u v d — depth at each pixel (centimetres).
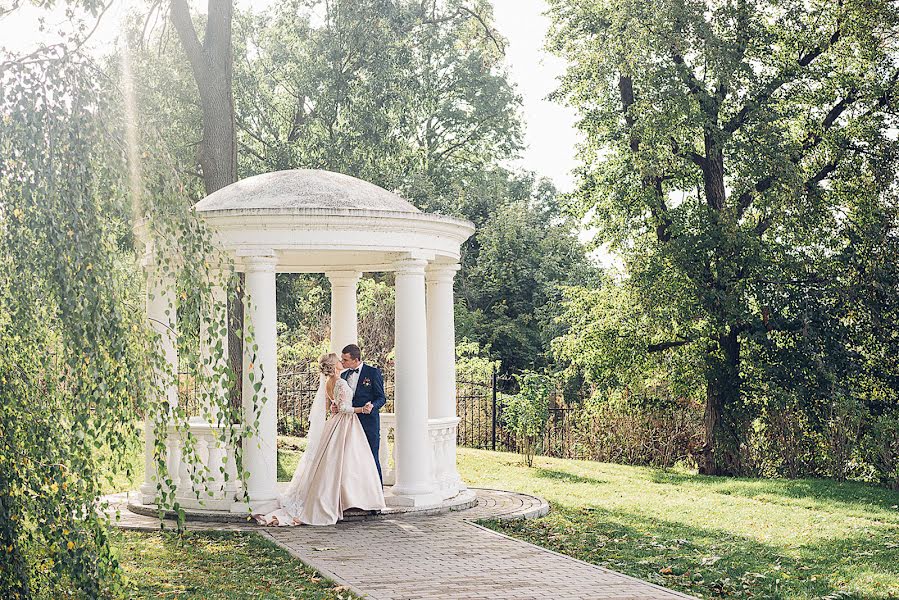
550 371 3033
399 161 2538
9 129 646
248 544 1073
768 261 1984
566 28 2128
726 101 2039
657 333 2109
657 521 1357
